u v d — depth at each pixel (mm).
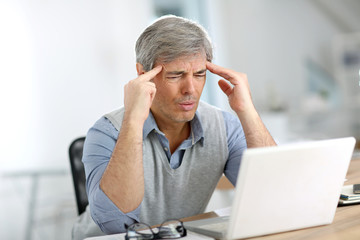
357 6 6914
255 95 5859
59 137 3787
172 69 1314
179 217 1476
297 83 6258
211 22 5484
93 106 4055
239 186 888
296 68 6266
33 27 3709
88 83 4035
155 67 1337
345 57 6527
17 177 3424
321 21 6578
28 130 3596
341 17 6770
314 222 1000
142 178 1223
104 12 4215
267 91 5906
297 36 6320
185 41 1301
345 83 6508
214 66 1437
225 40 5594
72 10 3979
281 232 983
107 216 1188
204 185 1503
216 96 5309
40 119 3682
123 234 1096
